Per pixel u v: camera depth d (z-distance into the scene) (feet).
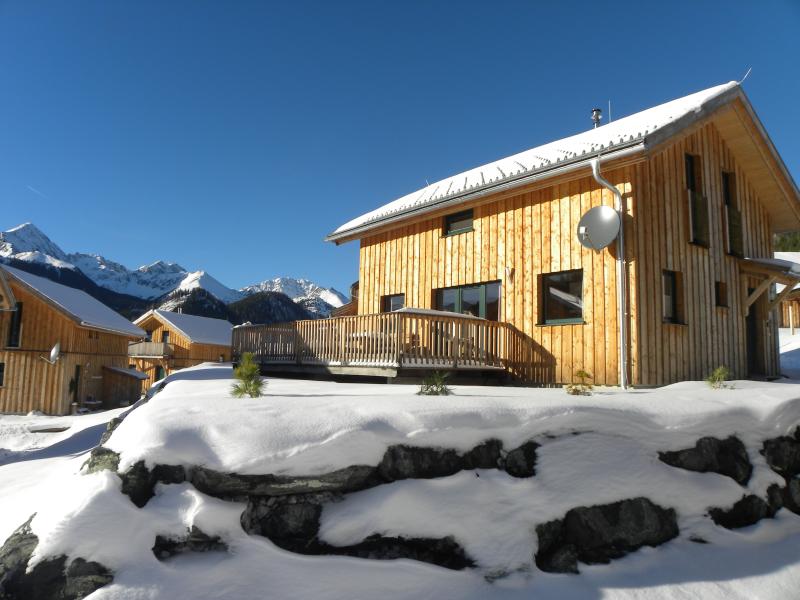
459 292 41.65
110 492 11.28
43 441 52.60
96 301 115.14
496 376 37.37
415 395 20.02
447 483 13.58
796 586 13.91
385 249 48.01
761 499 17.63
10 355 85.71
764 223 46.09
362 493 12.97
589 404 16.80
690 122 32.24
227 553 11.25
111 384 99.60
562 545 13.78
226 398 18.11
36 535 11.02
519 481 14.34
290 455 12.50
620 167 31.89
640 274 31.60
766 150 41.55
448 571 12.19
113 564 10.38
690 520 15.83
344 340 36.91
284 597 10.70
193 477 12.09
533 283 36.11
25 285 85.66
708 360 36.37
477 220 40.32
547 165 33.17
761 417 19.61
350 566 11.64
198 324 158.81
